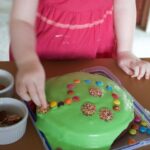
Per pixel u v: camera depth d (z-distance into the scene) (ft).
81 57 3.18
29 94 2.11
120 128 2.02
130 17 3.27
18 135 1.98
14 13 2.79
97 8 3.10
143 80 2.74
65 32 3.12
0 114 2.07
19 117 2.06
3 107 2.14
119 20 3.27
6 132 1.92
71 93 2.15
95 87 2.24
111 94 2.22
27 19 2.81
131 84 2.67
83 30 3.14
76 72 2.51
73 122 1.97
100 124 1.98
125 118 2.07
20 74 2.17
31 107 2.24
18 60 2.35
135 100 2.47
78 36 3.15
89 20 3.12
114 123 2.01
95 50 3.28
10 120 2.03
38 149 1.95
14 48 2.50
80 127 1.95
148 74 2.79
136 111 2.33
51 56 3.15
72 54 3.20
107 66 2.88
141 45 7.23
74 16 3.06
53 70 2.73
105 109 2.07
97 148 1.96
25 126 2.04
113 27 3.34
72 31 3.12
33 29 2.81
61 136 1.97
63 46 3.16
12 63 2.70
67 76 2.39
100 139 1.95
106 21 3.25
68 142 1.97
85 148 1.95
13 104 2.14
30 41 2.61
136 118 2.24
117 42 3.29
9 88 2.27
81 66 2.84
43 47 3.15
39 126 2.06
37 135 2.04
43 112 2.05
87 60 2.95
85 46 3.21
